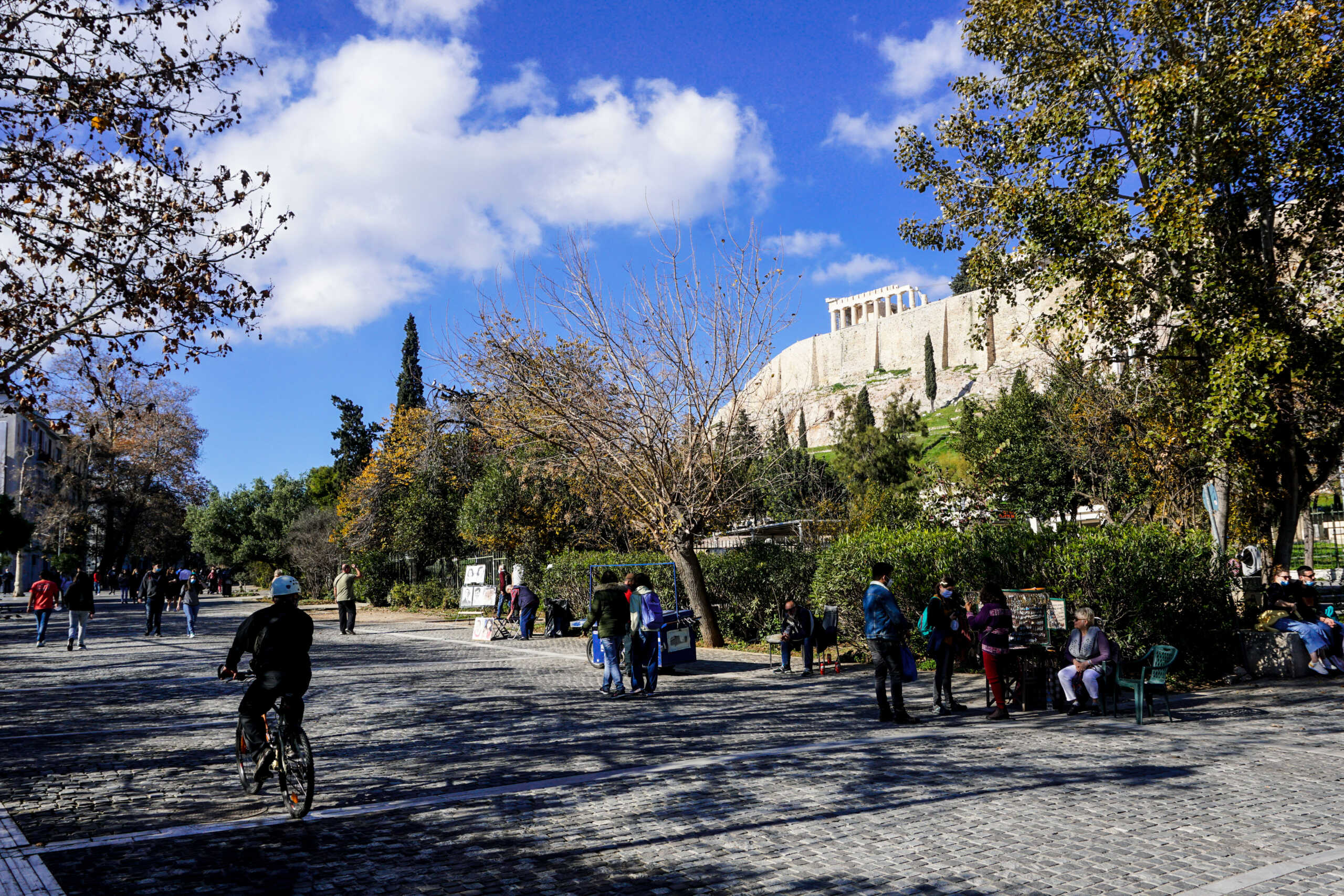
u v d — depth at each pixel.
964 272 19.19
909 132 18.94
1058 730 9.48
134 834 5.66
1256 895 4.43
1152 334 17.56
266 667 6.15
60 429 11.18
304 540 53.00
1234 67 14.01
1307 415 17.05
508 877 4.84
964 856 5.10
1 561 57.66
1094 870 4.82
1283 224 16.41
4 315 10.33
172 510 61.59
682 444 19.88
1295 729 9.22
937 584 14.67
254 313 11.34
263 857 5.19
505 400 20.45
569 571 24.64
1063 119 15.91
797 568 19.50
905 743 8.70
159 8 10.39
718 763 7.73
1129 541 12.87
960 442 54.09
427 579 40.28
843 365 162.12
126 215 10.69
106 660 17.88
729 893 4.59
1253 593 15.26
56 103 9.90
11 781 7.17
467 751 8.36
